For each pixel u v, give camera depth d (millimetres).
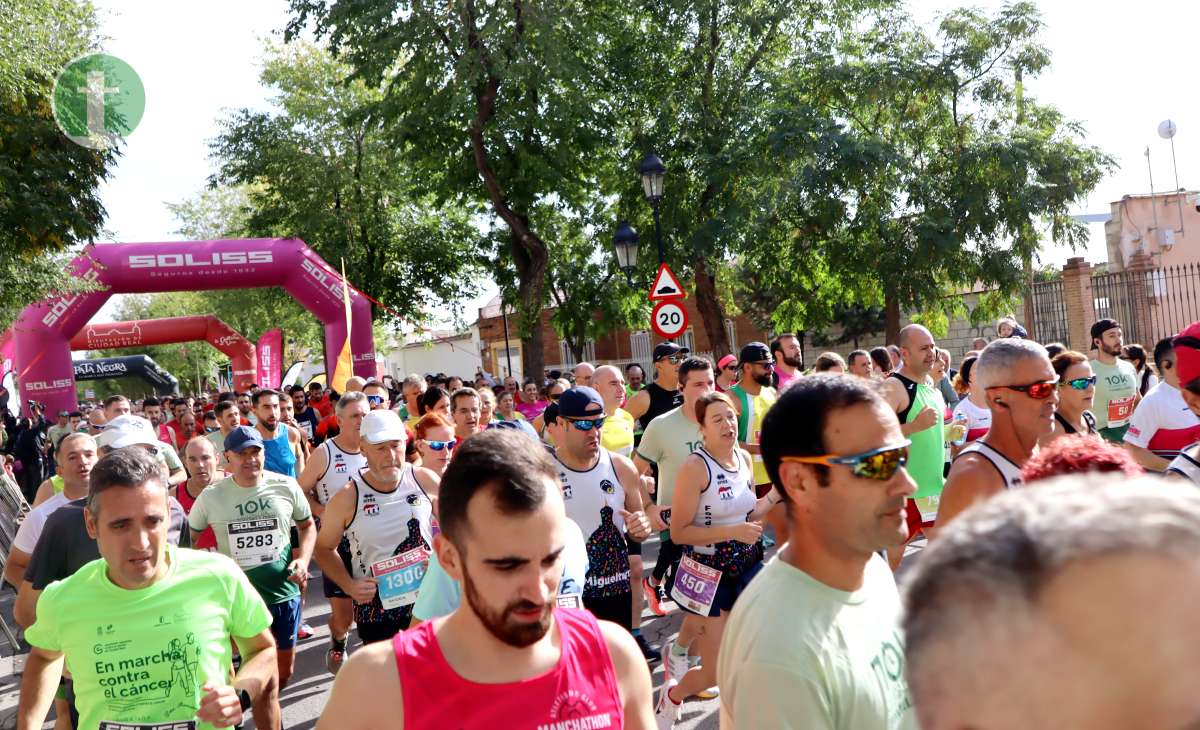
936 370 8906
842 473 2070
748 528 5031
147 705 3271
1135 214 26531
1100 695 623
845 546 2098
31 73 13094
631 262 15000
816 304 25781
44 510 5348
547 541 2000
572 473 5387
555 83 22781
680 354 8945
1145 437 5801
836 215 21391
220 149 30344
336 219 30016
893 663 2104
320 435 12047
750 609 2111
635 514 5273
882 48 22891
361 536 5441
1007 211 22094
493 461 1996
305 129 30797
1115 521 635
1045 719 637
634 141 24000
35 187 13977
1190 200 26484
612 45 23938
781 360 9633
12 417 19797
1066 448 2434
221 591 3447
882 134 23812
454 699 1993
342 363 13984
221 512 5809
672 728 4930
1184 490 671
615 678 2156
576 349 31500
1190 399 4195
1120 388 8836
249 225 31359
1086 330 20844
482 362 51750
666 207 23219
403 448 5504
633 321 30875
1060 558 632
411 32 21453
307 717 5883
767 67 23922
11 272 13562
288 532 5934
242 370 34438
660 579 7000
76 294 17984
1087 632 621
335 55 22766
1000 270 22156
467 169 24672
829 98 23281
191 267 19875
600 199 27875
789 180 21406
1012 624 640
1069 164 22125
